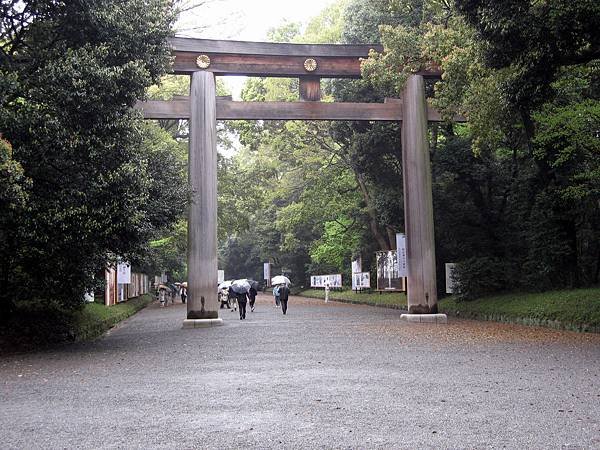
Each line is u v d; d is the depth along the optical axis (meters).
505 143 21.97
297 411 6.39
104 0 13.28
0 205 11.73
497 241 24.02
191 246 19.28
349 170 33.91
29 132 12.08
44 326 15.23
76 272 14.91
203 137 19.48
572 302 16.55
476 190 24.12
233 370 9.52
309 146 32.41
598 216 19.30
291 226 45.28
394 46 18.70
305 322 20.41
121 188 12.83
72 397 7.39
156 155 16.73
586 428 5.55
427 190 20.19
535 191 20.55
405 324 18.69
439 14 18.84
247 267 74.75
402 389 7.59
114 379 8.80
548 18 11.40
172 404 6.84
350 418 6.03
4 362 11.28
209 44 19.83
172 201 16.08
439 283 27.05
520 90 12.52
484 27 12.33
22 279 15.66
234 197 38.31
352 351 11.84
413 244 20.11
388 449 4.94
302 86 20.61
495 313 19.84
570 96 17.16
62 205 12.62
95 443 5.22
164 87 31.31
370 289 37.84
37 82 12.55
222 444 5.14
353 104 20.58
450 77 16.27
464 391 7.41
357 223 36.66
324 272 51.94
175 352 12.35
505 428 5.57
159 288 41.09
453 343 13.02
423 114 20.38
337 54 20.56
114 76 12.66
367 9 25.83
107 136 13.09
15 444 5.23
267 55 20.20
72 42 13.62
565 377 8.38
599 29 11.18
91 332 17.39
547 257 19.19
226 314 27.03
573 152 16.45
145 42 13.93
